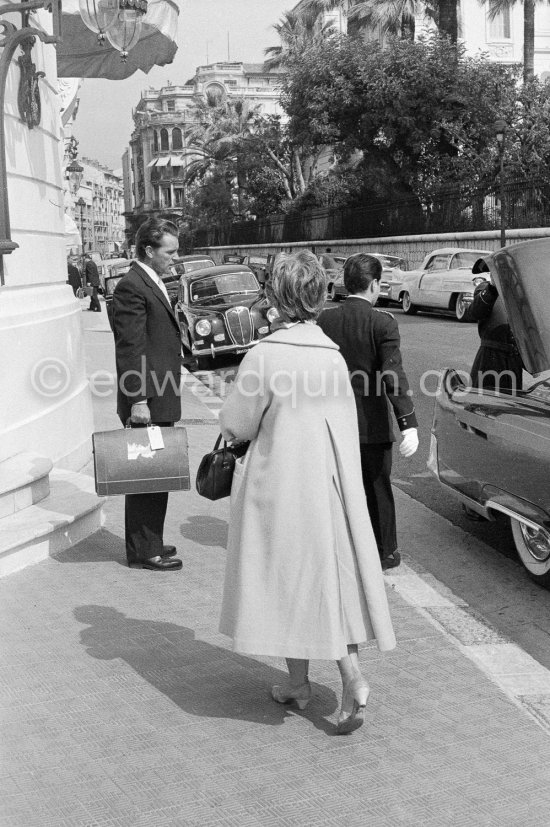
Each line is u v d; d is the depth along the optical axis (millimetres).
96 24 6816
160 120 113125
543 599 4809
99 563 5105
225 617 3229
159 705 3463
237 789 2896
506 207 26234
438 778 2953
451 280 21891
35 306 6609
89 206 162250
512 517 4727
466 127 31000
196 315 15289
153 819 2738
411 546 5660
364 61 31844
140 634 4117
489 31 42344
